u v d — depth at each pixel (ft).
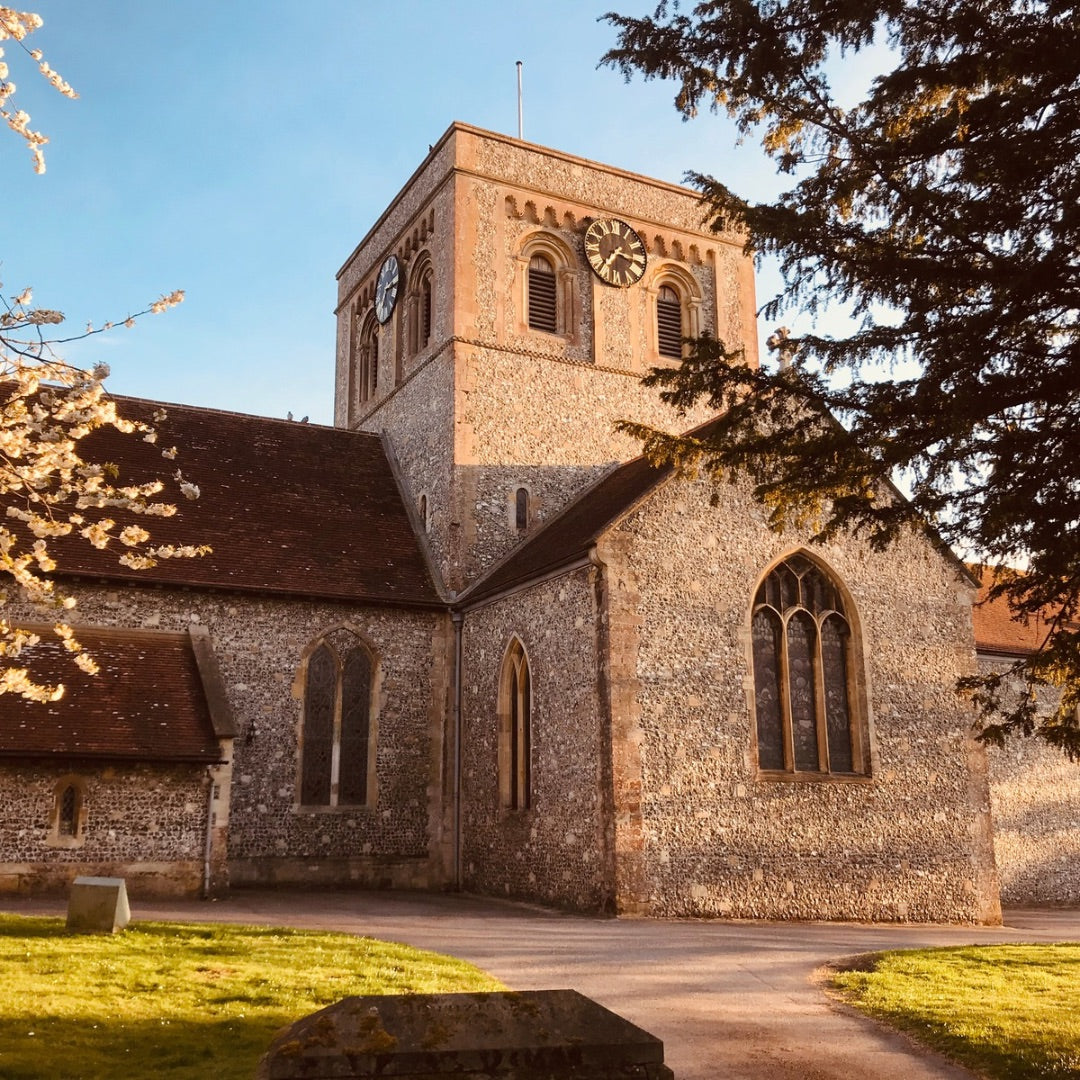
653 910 55.01
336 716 70.90
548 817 60.85
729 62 31.60
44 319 33.35
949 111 30.53
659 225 93.86
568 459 84.17
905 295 30.04
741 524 63.82
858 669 65.46
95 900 40.29
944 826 65.05
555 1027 15.87
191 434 82.33
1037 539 29.09
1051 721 33.81
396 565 77.92
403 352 92.32
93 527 38.83
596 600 58.90
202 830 58.29
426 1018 15.64
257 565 71.46
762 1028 30.50
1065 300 27.71
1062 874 82.89
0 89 30.53
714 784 58.49
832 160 31.27
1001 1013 31.91
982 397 28.19
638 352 90.12
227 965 34.27
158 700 60.90
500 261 86.02
